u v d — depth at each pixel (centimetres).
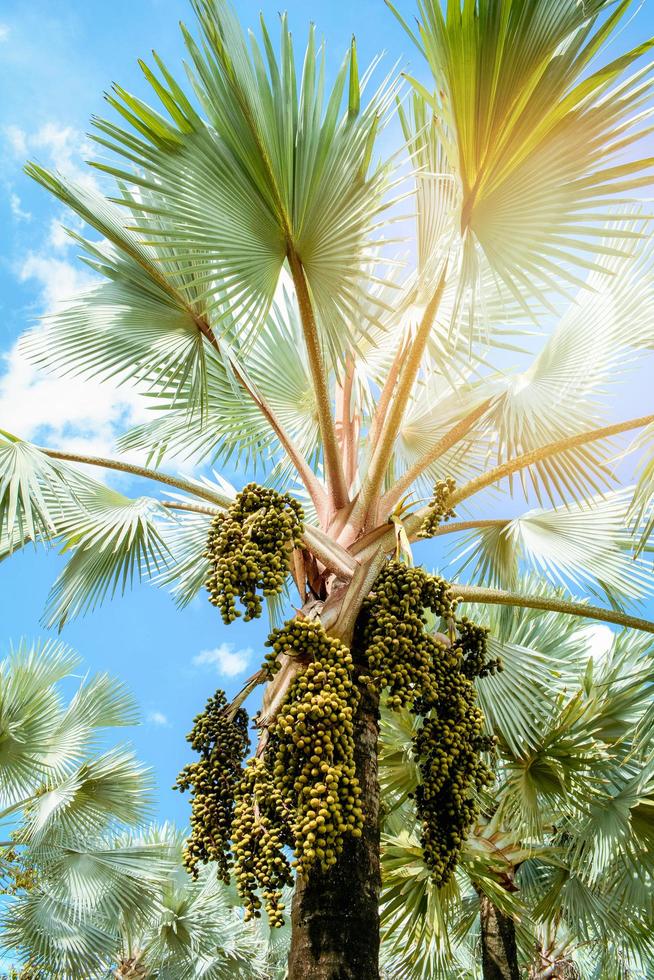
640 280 476
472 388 548
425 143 417
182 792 288
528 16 273
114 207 457
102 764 833
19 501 415
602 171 311
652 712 398
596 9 271
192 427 537
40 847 771
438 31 286
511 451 516
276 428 418
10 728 771
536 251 345
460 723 298
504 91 292
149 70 314
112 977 982
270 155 322
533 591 630
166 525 551
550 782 555
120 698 898
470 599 387
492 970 607
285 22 314
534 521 558
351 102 322
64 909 769
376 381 550
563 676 582
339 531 361
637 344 477
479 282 479
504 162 315
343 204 335
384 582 314
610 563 536
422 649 295
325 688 262
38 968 761
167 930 1003
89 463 426
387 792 593
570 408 504
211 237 350
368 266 404
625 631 632
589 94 288
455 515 395
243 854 243
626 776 537
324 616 303
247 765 269
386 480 570
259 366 532
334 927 250
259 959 1100
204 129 327
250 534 292
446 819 286
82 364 484
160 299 455
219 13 299
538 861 721
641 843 535
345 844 268
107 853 811
